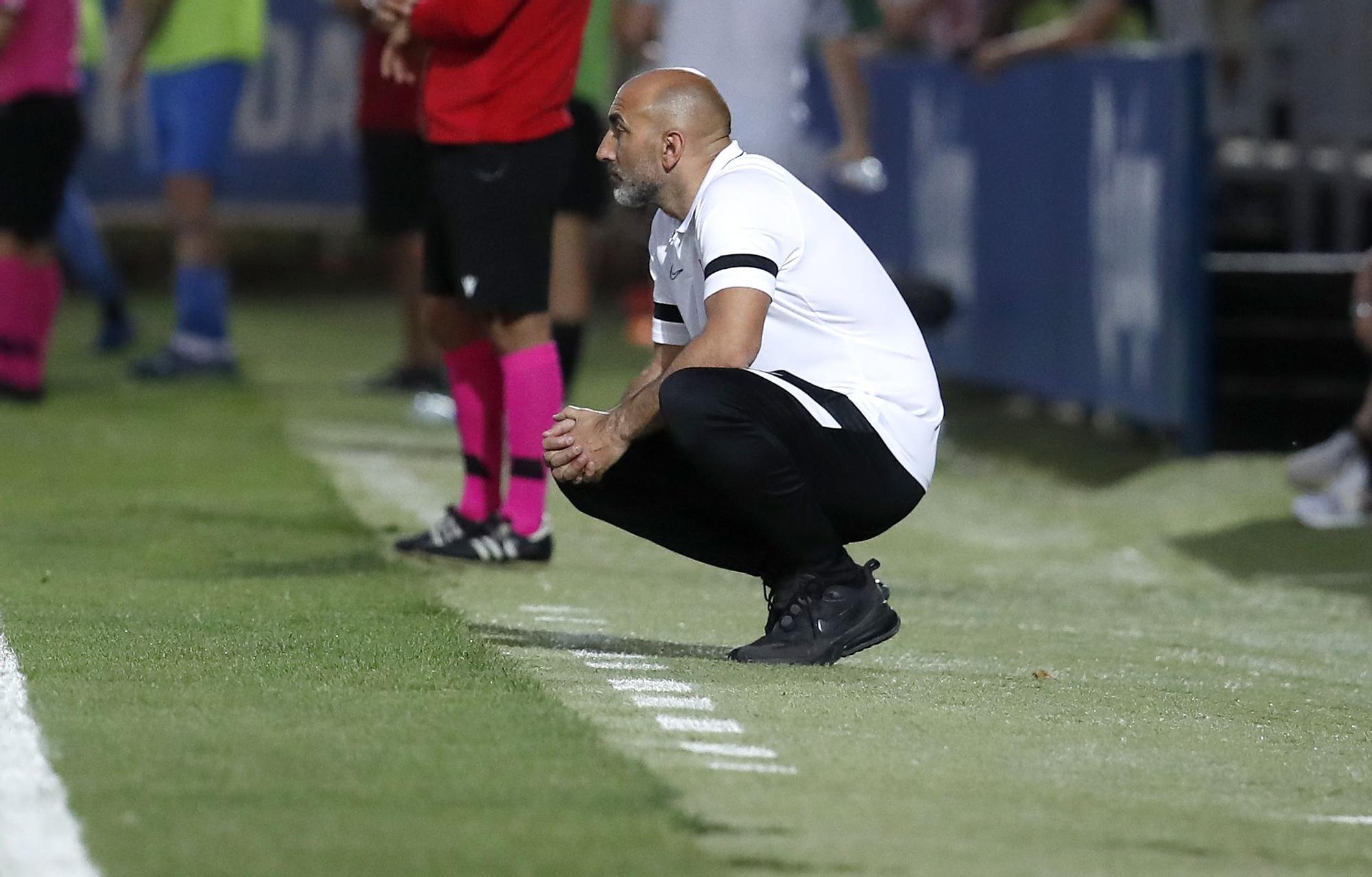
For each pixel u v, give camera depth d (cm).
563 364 2347
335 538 1892
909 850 898
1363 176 3347
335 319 4644
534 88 1712
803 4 2503
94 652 1266
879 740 1127
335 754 1023
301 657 1274
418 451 2647
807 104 3678
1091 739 1179
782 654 1347
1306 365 2773
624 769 1014
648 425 1292
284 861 838
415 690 1185
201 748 1025
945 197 3512
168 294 5072
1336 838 980
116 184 4881
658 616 1573
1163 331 2739
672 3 2511
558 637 1423
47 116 2852
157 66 3334
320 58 4988
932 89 3541
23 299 2908
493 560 1781
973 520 2388
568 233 2316
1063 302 3059
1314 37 3441
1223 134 3716
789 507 1302
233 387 3303
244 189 4978
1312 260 2817
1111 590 1931
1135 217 2805
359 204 5038
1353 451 2295
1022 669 1428
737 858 867
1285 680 1465
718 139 1334
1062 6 3356
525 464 1786
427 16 1700
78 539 1816
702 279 1334
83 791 934
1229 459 2684
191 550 1777
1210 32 3678
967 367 3478
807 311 1310
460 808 932
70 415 2848
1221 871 903
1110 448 2917
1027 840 932
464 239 1719
